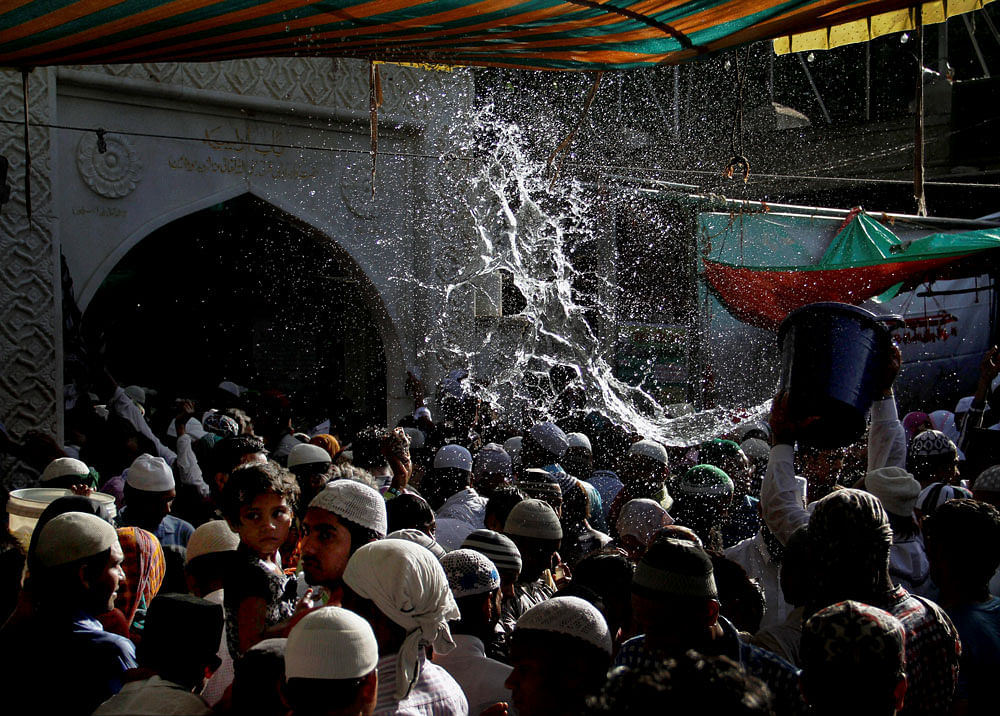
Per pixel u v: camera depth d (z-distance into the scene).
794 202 12.73
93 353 8.09
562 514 3.87
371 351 10.22
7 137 7.25
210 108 8.66
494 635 2.54
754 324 7.93
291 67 9.00
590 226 9.94
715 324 8.27
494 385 9.75
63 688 2.18
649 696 1.15
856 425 2.98
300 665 1.67
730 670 1.18
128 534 2.88
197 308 10.50
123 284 10.25
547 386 9.62
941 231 7.61
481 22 2.98
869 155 12.43
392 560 2.02
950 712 2.34
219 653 2.44
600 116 10.98
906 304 9.30
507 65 3.80
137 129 8.30
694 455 6.00
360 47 3.42
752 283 7.67
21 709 2.17
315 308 10.34
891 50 12.54
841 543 2.10
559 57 3.50
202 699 1.96
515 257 10.31
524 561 2.96
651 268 9.38
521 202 10.37
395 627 2.01
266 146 8.98
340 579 2.47
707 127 11.62
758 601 2.52
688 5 2.76
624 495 4.47
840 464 4.33
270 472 2.63
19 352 7.36
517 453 5.69
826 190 12.86
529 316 10.04
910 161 12.25
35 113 7.39
